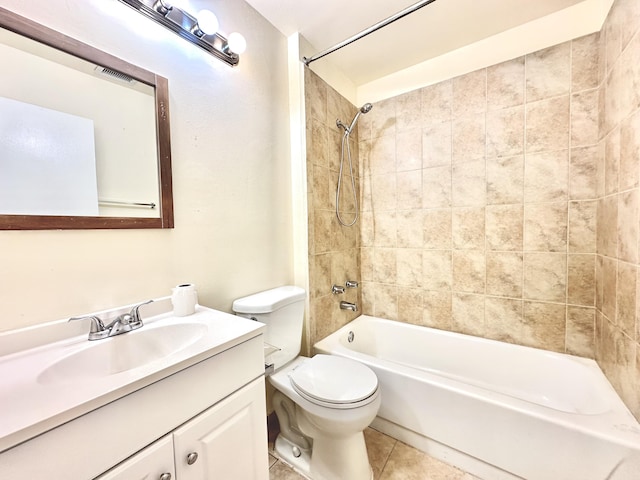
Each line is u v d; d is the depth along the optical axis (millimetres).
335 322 1893
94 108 880
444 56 1810
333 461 1128
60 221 801
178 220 1105
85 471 524
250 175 1422
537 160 1526
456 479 1178
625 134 1074
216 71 1251
